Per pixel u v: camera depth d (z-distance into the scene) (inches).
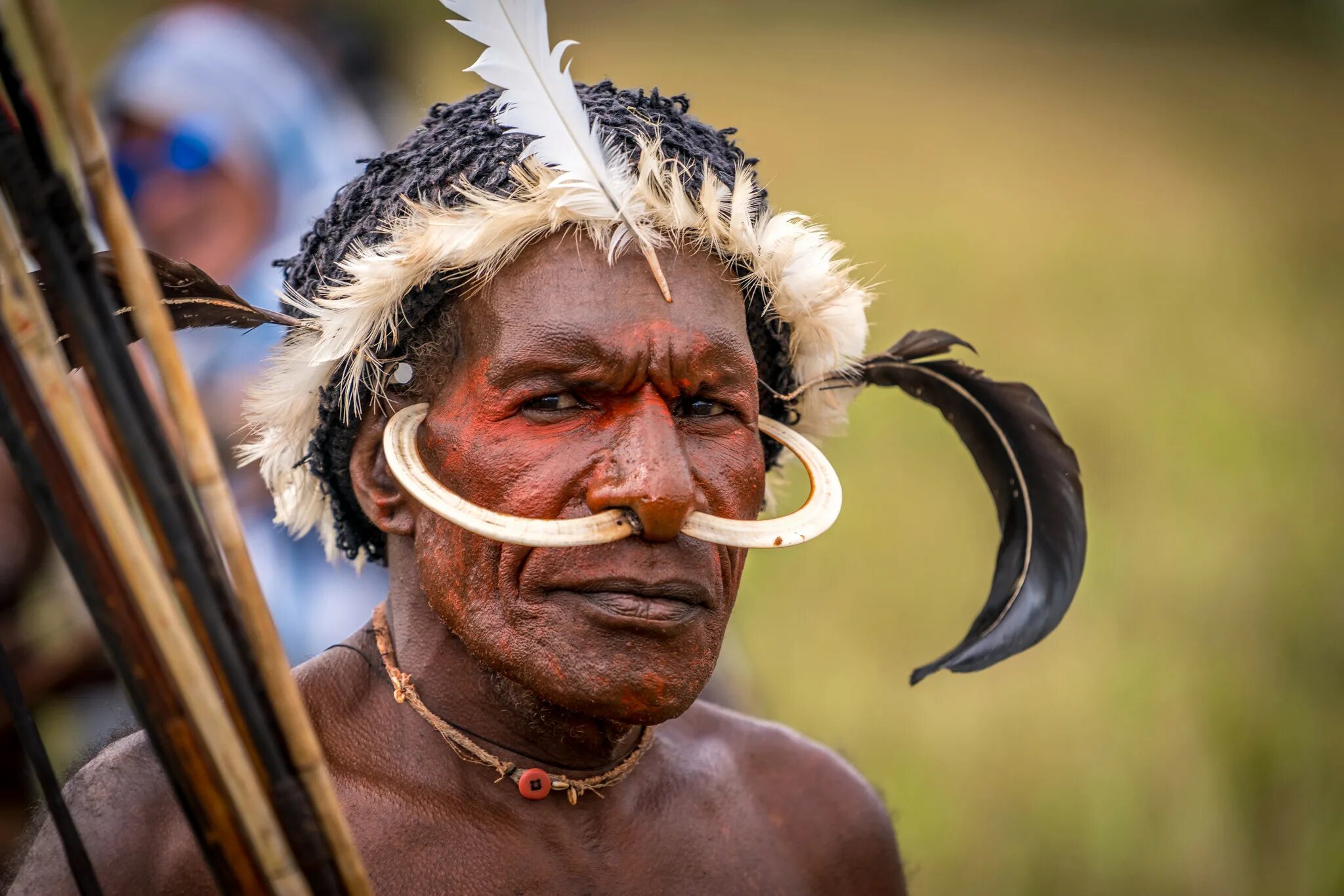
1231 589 985.5
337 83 733.3
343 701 321.1
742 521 290.0
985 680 868.6
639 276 292.4
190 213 671.1
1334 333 1749.5
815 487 308.0
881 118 2984.7
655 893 324.2
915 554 1053.2
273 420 318.0
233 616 223.1
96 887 247.0
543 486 286.4
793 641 912.9
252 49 685.9
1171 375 1503.4
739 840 342.6
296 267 334.3
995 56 3939.5
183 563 217.3
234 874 227.6
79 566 215.6
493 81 299.0
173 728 221.0
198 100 664.4
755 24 4163.4
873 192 2299.5
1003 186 2444.6
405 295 301.7
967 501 1149.1
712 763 354.0
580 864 318.0
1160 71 3848.4
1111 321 1700.3
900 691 853.8
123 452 213.5
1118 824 737.0
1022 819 741.3
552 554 285.3
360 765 314.3
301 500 335.0
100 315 210.2
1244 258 2100.1
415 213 300.5
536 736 319.3
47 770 244.2
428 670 320.2
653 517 275.4
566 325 287.3
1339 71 3986.2
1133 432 1318.9
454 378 303.1
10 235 205.5
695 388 293.4
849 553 1051.9
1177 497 1178.0
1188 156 2893.7
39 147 205.8
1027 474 362.9
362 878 233.8
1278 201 2544.3
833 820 363.3
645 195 292.7
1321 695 860.0
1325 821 735.7
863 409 1336.1
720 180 309.7
